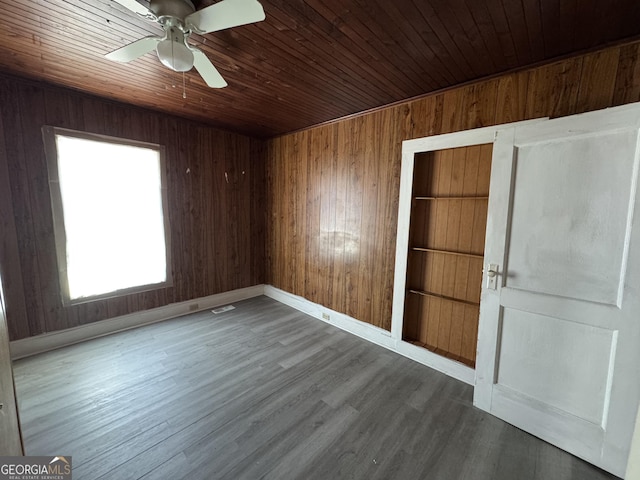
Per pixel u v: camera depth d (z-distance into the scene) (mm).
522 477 1489
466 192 2346
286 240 4004
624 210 1430
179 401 1994
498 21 1493
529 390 1782
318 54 1848
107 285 2984
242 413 1893
